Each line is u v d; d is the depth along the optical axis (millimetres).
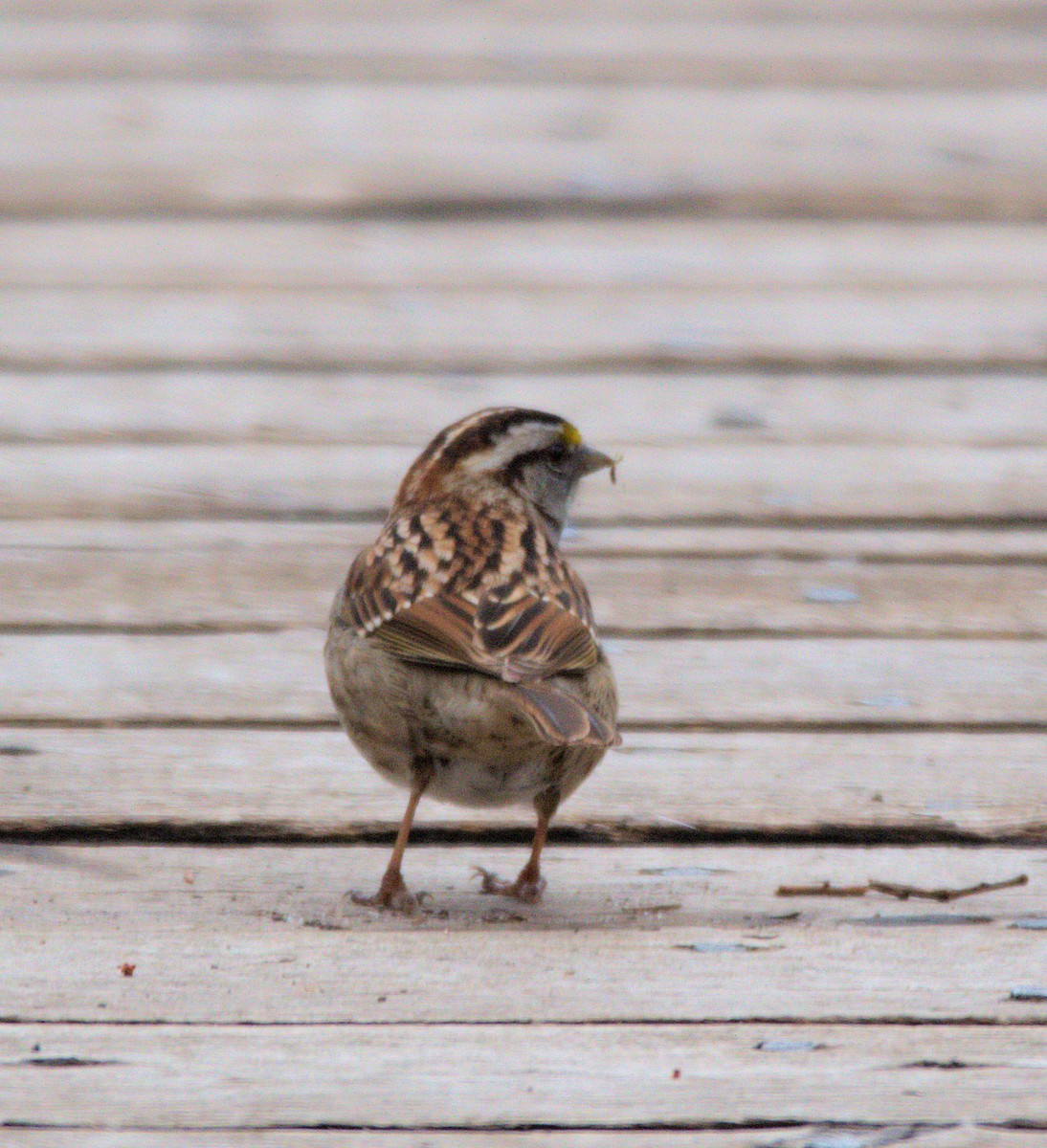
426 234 17125
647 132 19125
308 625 10789
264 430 13484
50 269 16094
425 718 7613
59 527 11953
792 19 22969
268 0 23078
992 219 17672
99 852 8328
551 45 21641
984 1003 6840
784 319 15617
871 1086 6234
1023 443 13594
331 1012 6691
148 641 10523
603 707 8102
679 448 13367
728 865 8312
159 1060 6316
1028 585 11484
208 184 17750
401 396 14109
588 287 16141
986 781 9086
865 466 13164
